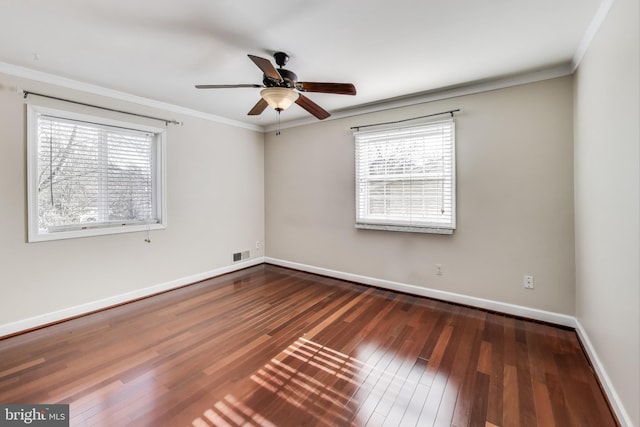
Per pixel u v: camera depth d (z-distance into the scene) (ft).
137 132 10.85
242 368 6.53
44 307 8.70
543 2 5.53
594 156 6.35
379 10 5.75
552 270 8.59
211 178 13.29
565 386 5.86
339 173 13.02
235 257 14.51
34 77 8.42
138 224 10.98
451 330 8.29
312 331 8.29
